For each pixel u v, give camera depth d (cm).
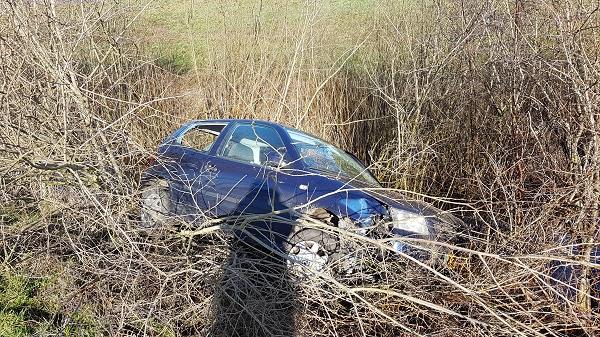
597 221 443
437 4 893
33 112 493
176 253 452
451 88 844
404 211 513
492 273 407
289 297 420
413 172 808
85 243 459
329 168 575
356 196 522
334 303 423
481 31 761
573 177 486
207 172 571
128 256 439
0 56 494
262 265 432
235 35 1030
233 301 398
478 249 486
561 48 512
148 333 414
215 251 452
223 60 1012
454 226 509
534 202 474
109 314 415
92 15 575
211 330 407
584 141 493
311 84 976
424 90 838
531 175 536
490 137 723
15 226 497
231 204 548
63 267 465
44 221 470
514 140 613
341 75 1004
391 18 991
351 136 966
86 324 413
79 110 484
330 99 979
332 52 1029
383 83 944
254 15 1059
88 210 467
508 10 630
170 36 1062
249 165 565
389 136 940
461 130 793
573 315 396
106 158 473
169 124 785
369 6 1102
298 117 932
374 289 397
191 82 1020
